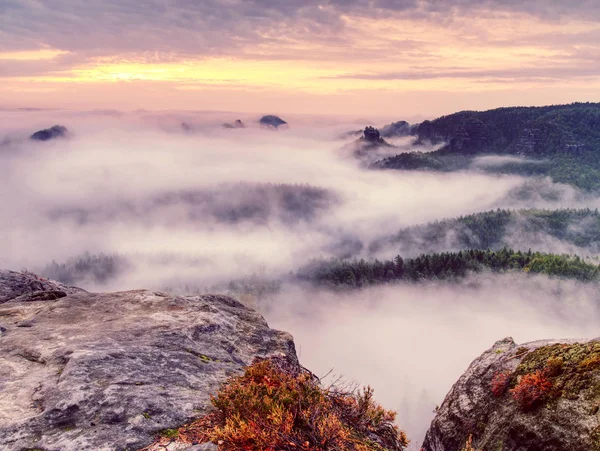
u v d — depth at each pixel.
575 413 4.78
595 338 5.54
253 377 5.30
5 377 5.27
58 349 5.85
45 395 4.77
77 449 4.03
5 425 4.27
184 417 4.67
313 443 4.25
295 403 4.57
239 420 4.23
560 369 5.34
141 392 4.90
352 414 5.19
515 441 5.21
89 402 4.65
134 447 4.16
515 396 5.48
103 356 5.56
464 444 6.03
